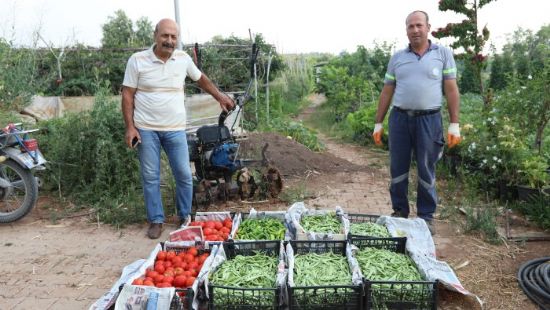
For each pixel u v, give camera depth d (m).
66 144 6.39
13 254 4.65
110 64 13.77
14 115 8.67
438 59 4.57
